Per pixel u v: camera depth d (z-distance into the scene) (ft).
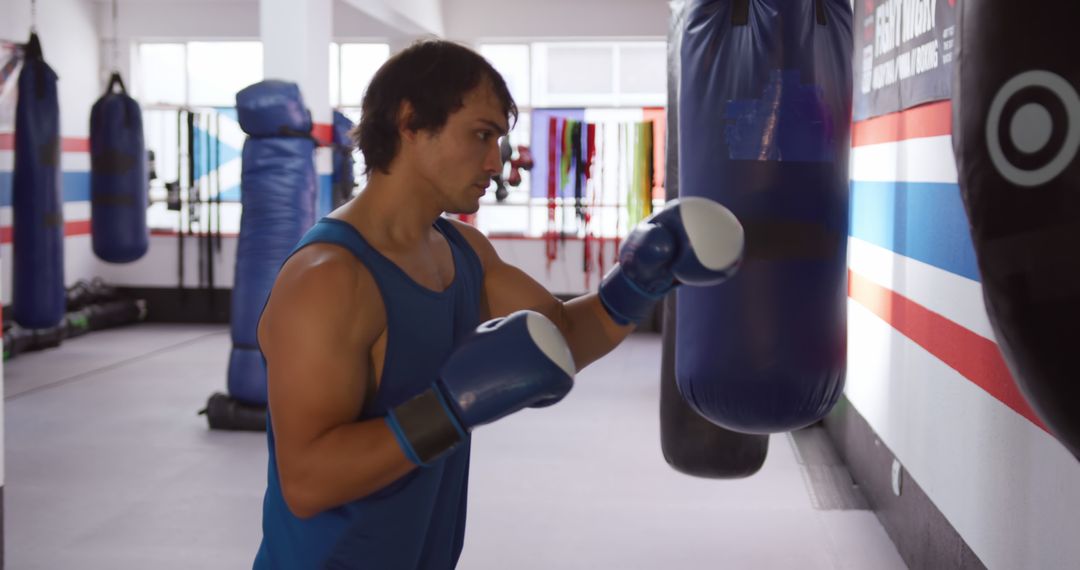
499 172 4.11
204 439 15.08
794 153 6.39
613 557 10.39
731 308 6.48
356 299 3.76
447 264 4.43
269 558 4.20
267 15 17.40
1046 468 6.47
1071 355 2.96
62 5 25.03
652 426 16.15
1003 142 3.11
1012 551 7.10
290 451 3.63
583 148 26.22
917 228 9.93
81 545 10.66
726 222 4.05
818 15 6.54
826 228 6.49
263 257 15.07
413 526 4.12
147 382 19.34
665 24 26.12
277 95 14.71
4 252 22.12
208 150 26.27
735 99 6.48
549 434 15.61
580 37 26.35
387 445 3.47
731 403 6.58
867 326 12.47
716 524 11.42
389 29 26.45
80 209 26.14
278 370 3.69
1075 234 2.90
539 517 11.66
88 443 14.82
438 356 4.13
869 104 12.60
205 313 27.12
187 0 26.50
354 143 4.20
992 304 3.27
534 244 26.78
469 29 26.58
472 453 14.48
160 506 11.97
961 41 3.38
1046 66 2.97
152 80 27.58
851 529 11.21
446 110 3.89
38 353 22.29
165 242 27.02
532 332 3.51
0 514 7.95
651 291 4.28
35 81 18.83
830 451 14.55
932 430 9.22
